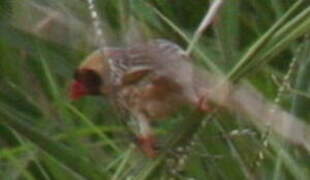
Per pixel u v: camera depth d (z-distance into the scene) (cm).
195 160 691
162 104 576
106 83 611
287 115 491
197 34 602
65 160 580
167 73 566
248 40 832
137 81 580
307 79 752
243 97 492
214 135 696
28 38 762
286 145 708
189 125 571
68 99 777
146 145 591
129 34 748
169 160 583
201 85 549
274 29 529
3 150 709
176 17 849
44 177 741
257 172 697
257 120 487
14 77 791
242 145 702
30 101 782
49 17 738
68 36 729
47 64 770
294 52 763
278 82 749
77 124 793
